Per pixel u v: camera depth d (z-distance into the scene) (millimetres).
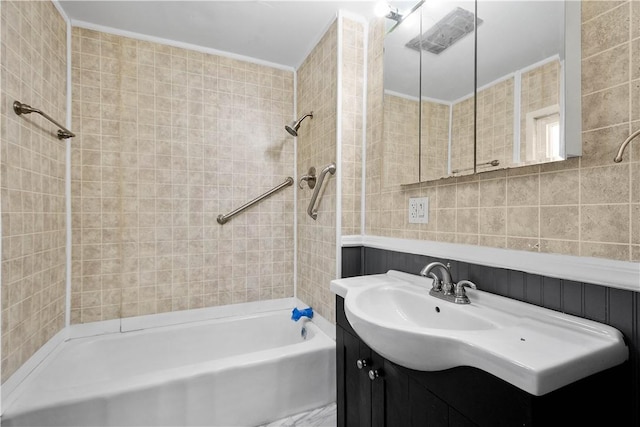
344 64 1592
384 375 969
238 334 1921
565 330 726
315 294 1856
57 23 1510
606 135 721
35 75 1298
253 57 2062
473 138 1051
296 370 1439
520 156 891
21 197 1188
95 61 1691
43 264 1373
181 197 1883
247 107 2051
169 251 1857
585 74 766
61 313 1560
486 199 1005
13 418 1040
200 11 1586
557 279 811
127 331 1755
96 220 1697
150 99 1810
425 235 1246
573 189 779
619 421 667
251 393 1353
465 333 700
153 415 1188
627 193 682
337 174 1590
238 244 2029
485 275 999
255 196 2068
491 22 999
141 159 1792
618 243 695
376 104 1556
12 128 1126
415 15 1305
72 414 1098
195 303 1919
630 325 679
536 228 860
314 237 1874
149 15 1618
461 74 1101
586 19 769
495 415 614
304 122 2037
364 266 1628
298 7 1561
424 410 801
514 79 917
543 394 540
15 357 1155
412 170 1307
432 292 1059
